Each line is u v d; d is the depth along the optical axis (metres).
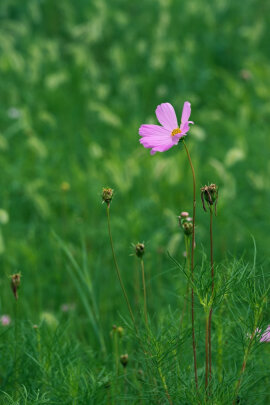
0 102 12.13
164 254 6.77
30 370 4.01
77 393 3.57
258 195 8.45
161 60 12.23
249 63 11.86
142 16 15.24
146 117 11.80
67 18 14.98
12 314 5.56
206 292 3.27
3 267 6.69
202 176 8.78
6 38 13.65
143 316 3.97
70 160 9.43
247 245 6.93
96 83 12.46
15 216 8.20
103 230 7.20
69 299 6.00
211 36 13.92
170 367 3.55
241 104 11.19
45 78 12.70
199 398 3.38
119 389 3.84
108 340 5.08
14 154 9.98
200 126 11.12
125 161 8.66
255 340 3.37
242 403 3.61
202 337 3.99
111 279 6.25
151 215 7.85
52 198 8.30
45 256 7.11
